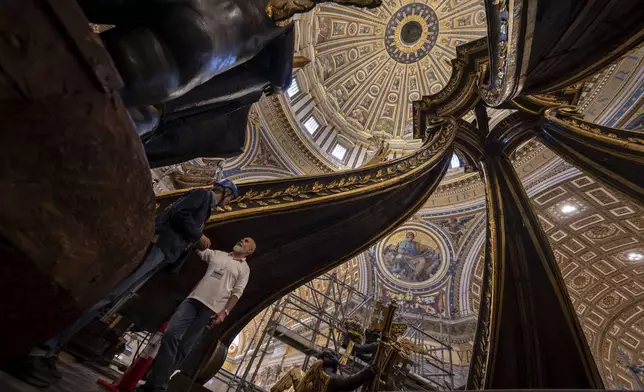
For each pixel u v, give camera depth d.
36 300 0.99
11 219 0.78
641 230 10.95
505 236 5.33
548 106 4.89
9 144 0.73
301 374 3.59
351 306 13.96
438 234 15.48
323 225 4.04
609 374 13.89
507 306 4.84
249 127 14.17
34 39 0.70
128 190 1.01
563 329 4.43
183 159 2.56
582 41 2.90
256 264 3.89
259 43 1.46
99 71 0.81
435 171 5.30
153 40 1.05
